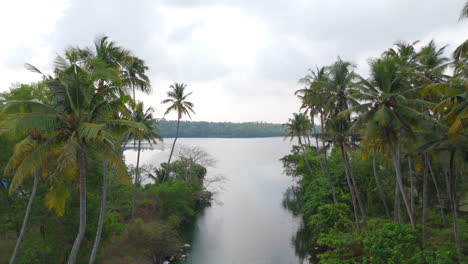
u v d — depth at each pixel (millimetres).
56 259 18453
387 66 18500
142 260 23953
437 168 26844
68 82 12375
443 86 15344
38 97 18062
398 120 17859
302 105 37812
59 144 12367
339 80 24594
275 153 153250
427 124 17781
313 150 49406
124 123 12969
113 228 22156
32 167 11836
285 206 46438
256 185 65438
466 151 17547
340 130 23906
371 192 30844
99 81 16750
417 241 18594
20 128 10852
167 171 43594
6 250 20203
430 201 30266
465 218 27156
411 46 25094
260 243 30797
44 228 18578
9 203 18250
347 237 21188
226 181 69688
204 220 39000
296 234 33438
